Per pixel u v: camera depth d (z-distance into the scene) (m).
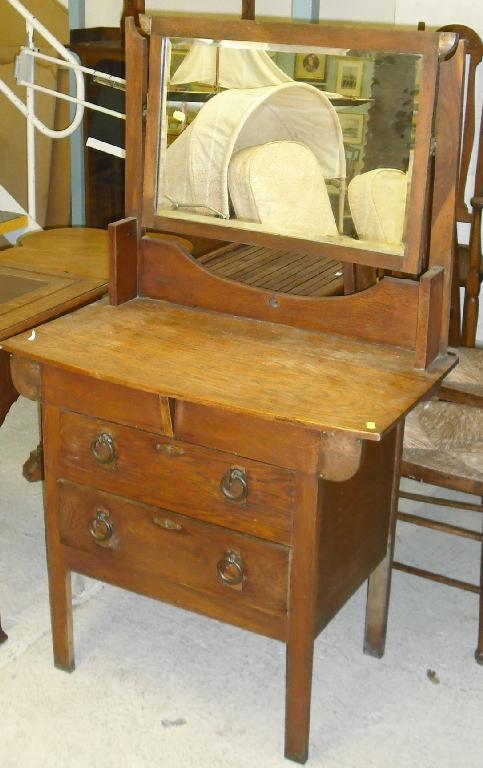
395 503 2.07
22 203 4.05
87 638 2.27
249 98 1.88
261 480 1.72
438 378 1.78
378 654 2.21
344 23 3.54
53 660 2.19
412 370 1.80
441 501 2.31
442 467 2.05
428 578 2.23
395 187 1.78
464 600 2.43
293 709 1.88
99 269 2.41
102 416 1.85
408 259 1.80
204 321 2.00
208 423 1.73
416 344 1.81
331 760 1.93
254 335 1.94
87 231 2.74
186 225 2.02
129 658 2.21
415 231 1.78
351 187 1.82
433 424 2.19
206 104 1.92
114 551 1.96
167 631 2.30
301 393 1.71
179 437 1.78
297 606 1.78
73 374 1.85
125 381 1.74
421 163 1.74
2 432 3.19
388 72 1.73
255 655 2.23
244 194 1.93
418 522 2.24
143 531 1.90
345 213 1.85
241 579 1.82
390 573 2.14
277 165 1.88
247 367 1.80
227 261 2.19
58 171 4.08
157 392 1.71
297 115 1.83
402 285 1.83
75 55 3.46
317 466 1.65
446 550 2.62
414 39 1.69
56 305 2.14
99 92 3.46
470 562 2.57
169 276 2.07
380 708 2.07
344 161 1.82
